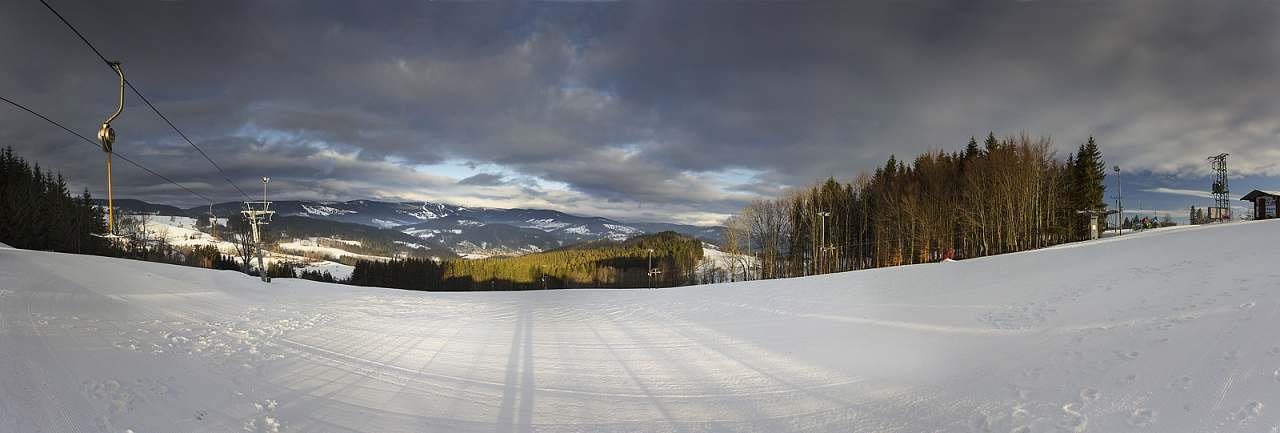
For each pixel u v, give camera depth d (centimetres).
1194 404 588
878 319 1498
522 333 1565
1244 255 1424
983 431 630
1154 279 1313
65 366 721
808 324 1562
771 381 945
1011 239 4894
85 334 930
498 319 1930
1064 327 1041
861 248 6638
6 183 5303
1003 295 1526
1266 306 863
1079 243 3284
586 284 10925
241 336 1191
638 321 1855
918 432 653
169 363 842
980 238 5369
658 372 1037
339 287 3225
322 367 979
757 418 747
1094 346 863
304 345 1182
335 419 693
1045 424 617
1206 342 759
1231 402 572
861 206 7031
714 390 897
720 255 11862
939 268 2544
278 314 1658
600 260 12681
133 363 800
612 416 760
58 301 1209
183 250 8338
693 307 2212
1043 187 5175
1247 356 673
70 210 5984
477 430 690
